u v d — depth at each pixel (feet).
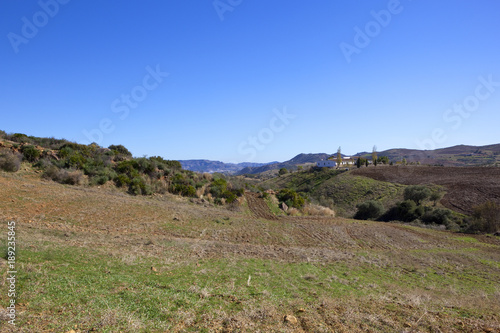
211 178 142.72
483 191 170.81
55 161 97.30
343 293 33.17
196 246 52.80
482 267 59.67
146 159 126.82
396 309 26.73
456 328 22.27
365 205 163.12
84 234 50.88
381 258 60.85
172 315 21.07
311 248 66.69
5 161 84.07
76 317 19.43
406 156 614.34
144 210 78.48
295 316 23.07
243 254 51.52
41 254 33.63
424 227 124.98
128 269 32.99
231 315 22.07
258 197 138.41
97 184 96.22
